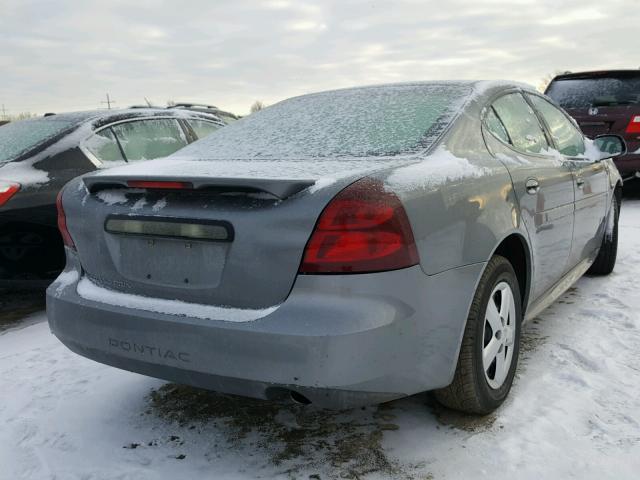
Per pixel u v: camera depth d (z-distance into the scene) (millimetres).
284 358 1858
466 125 2584
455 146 2455
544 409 2490
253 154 2592
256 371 1904
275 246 1904
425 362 2039
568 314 3621
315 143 2574
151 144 5039
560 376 2787
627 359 2936
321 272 1868
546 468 2098
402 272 1922
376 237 1874
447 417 2484
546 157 3162
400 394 2010
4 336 3809
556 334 3303
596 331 3318
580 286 4199
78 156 4297
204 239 2012
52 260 4051
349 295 1863
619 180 4312
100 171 2578
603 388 2648
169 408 2699
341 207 1872
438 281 2057
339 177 1986
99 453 2352
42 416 2658
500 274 2465
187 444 2396
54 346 3523
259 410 2648
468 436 2330
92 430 2527
